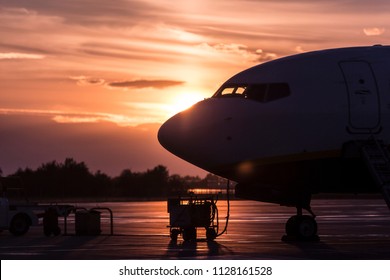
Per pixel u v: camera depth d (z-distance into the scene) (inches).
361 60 1727.4
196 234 1950.1
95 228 2095.2
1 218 2133.4
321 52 1766.7
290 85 1701.5
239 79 1743.4
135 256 1475.1
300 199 1771.7
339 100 1688.0
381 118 1690.5
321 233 2159.2
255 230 2309.3
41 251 1596.9
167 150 1733.5
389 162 1652.3
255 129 1672.0
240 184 1780.3
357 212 3801.7
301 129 1674.5
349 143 1675.7
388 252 1535.4
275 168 1674.5
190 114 1707.7
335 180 1694.1
